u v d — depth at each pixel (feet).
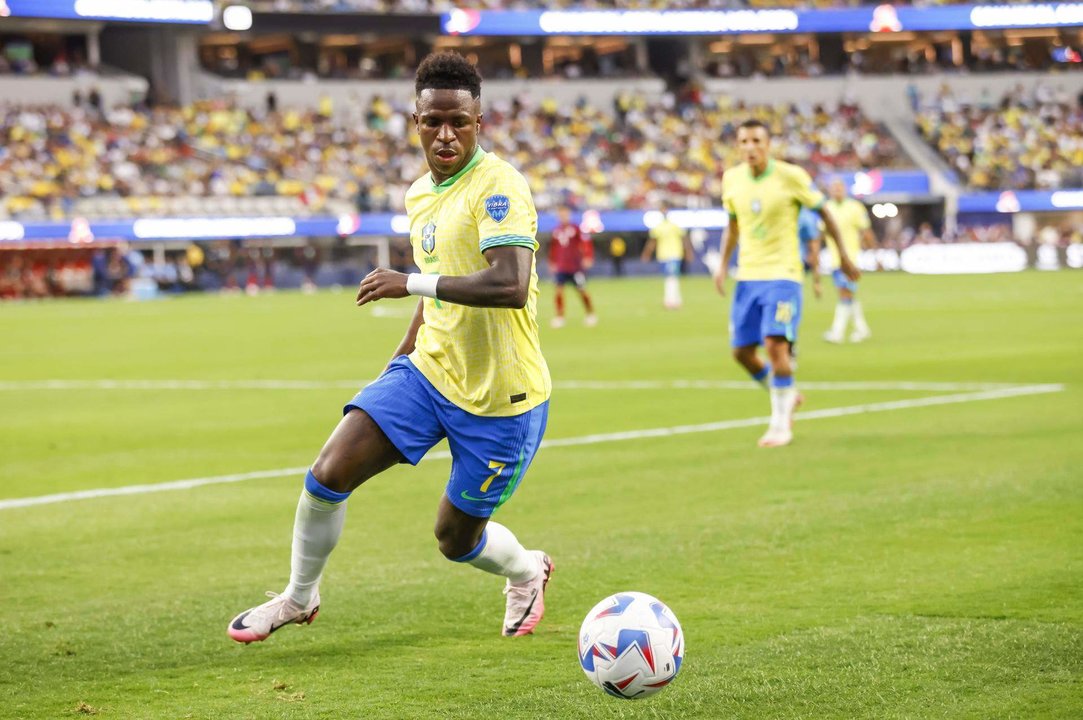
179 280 469.16
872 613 54.75
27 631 55.67
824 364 172.65
